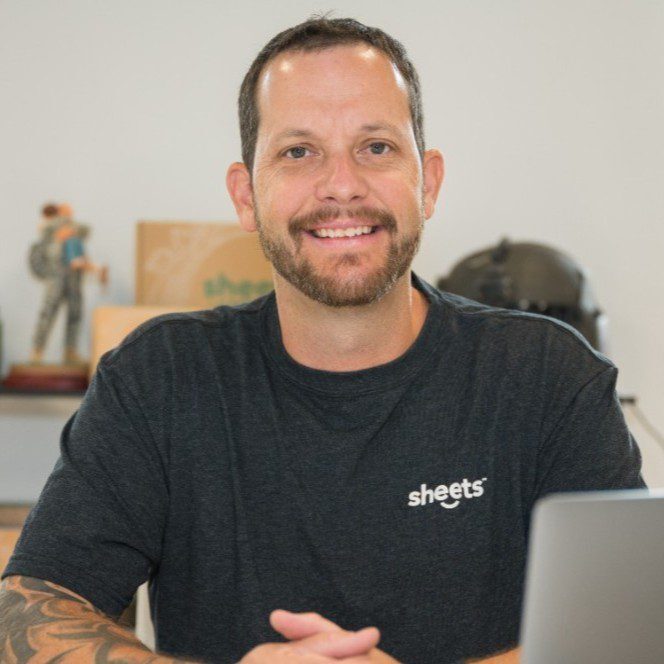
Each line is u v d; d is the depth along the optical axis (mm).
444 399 1424
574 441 1431
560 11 3426
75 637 1204
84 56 3320
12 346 3295
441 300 1515
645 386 3426
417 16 3393
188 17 3344
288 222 1369
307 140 1375
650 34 3436
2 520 2953
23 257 3295
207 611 1387
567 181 3426
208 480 1405
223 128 3350
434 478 1389
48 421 3285
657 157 3441
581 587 835
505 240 2969
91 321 3291
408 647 1353
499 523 1407
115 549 1366
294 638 1070
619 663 848
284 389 1429
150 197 3334
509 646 1385
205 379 1442
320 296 1356
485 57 3412
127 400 1425
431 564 1366
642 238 3438
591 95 3434
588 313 2926
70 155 3318
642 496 826
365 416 1400
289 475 1389
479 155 3408
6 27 3299
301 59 1404
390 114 1388
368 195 1353
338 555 1360
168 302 2895
